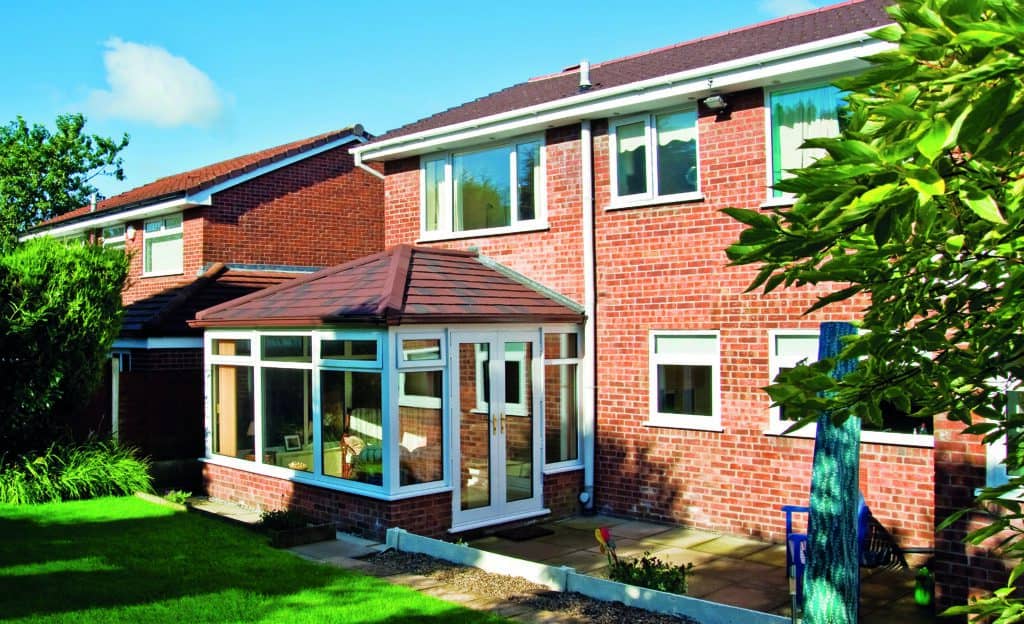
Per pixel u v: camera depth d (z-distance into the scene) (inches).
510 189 560.1
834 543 262.5
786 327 433.7
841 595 260.5
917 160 92.9
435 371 449.7
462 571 366.6
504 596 330.6
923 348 120.4
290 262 816.9
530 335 490.9
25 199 1288.1
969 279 115.7
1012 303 118.4
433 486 443.5
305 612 304.7
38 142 1318.9
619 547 430.6
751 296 447.2
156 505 508.7
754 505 444.8
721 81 446.0
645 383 490.3
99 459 546.0
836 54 405.7
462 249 583.2
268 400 514.6
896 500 397.7
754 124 451.5
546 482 496.1
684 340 477.1
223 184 768.9
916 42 91.3
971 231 107.7
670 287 480.1
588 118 511.2
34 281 528.7
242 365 536.4
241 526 450.9
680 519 474.0
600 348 511.5
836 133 427.8
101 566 366.3
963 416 135.2
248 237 788.0
